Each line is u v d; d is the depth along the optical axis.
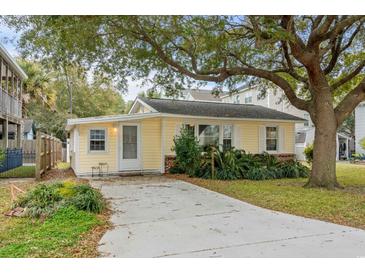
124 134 14.55
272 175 12.87
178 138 13.98
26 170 15.56
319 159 10.27
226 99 34.78
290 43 9.23
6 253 4.22
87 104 37.62
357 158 23.75
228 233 5.21
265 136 16.94
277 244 4.64
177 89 13.11
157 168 15.09
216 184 10.99
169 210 7.00
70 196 6.93
